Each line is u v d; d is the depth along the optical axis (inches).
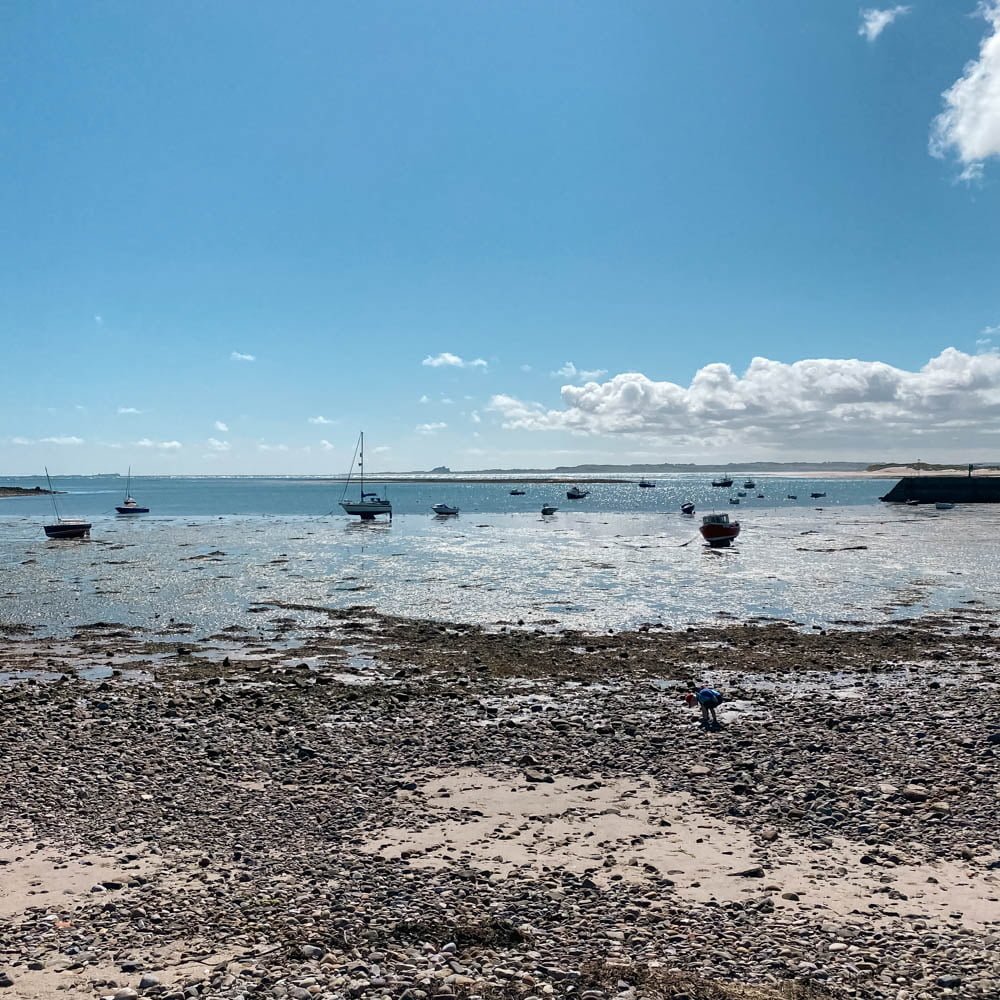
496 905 437.4
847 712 829.2
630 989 348.8
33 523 4286.4
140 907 433.4
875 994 346.0
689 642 1238.9
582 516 4658.0
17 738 755.4
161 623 1445.6
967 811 565.0
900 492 5812.0
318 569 2187.5
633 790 625.0
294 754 715.4
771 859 499.2
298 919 420.5
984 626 1339.8
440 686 980.6
